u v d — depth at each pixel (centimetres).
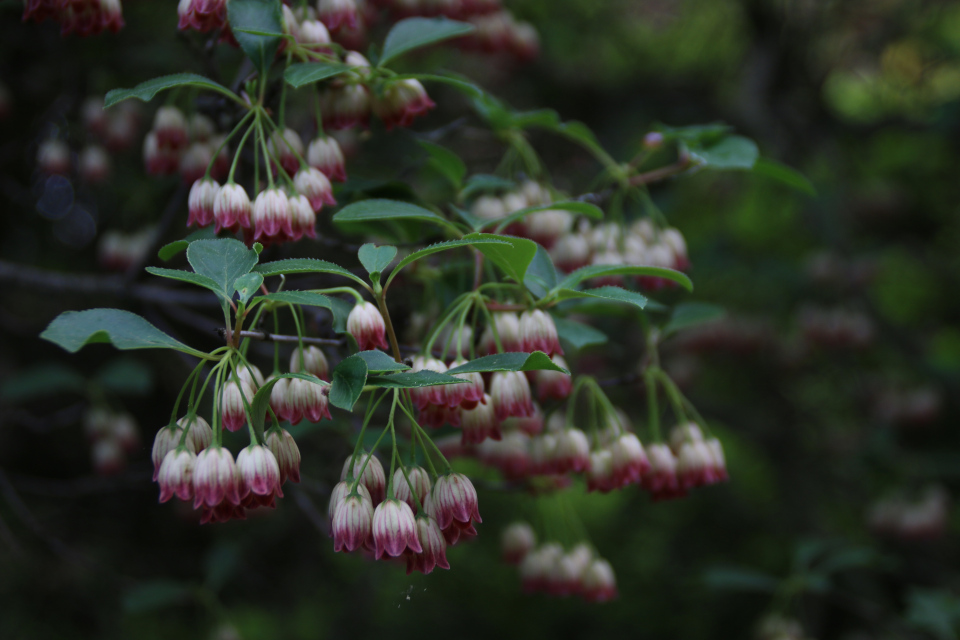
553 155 103
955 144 121
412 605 120
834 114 120
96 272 85
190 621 103
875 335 110
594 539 128
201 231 48
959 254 129
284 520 95
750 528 125
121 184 74
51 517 92
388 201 43
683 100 116
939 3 118
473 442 42
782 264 112
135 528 100
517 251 41
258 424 38
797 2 117
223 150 47
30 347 94
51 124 70
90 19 45
